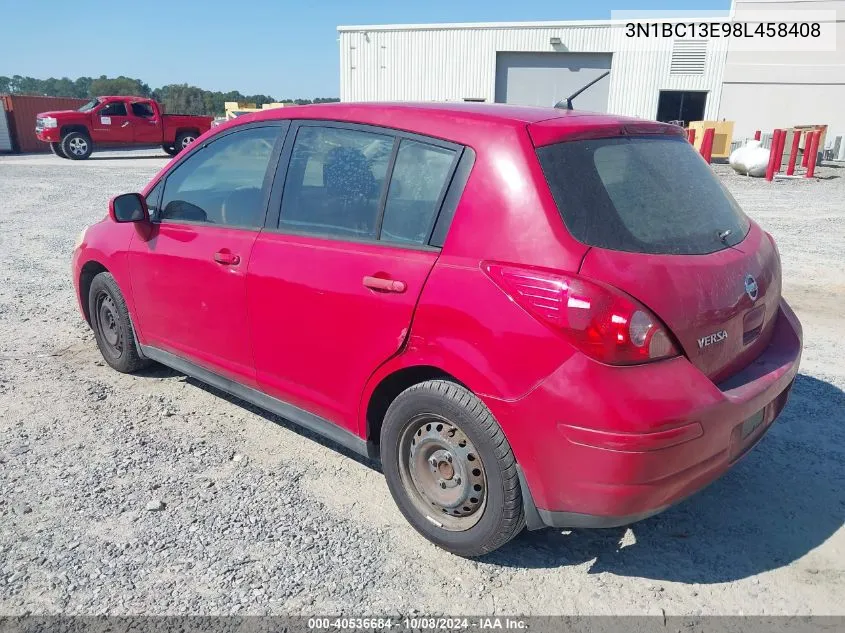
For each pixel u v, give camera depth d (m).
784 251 9.29
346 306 3.10
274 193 3.58
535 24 30.75
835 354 5.43
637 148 3.02
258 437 4.09
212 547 3.05
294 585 2.83
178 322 4.14
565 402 2.45
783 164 24.22
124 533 3.14
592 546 3.11
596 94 31.52
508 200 2.69
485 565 2.98
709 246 2.90
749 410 2.75
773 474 3.71
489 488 2.76
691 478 2.59
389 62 32.62
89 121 25.17
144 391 4.72
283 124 3.63
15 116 31.81
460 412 2.75
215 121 27.92
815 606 2.75
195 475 3.65
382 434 3.13
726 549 3.10
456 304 2.71
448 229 2.84
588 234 2.58
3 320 6.27
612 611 2.71
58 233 10.78
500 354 2.59
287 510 3.34
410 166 3.05
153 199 4.33
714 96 30.61
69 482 3.56
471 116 2.95
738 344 2.93
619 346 2.42
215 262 3.74
